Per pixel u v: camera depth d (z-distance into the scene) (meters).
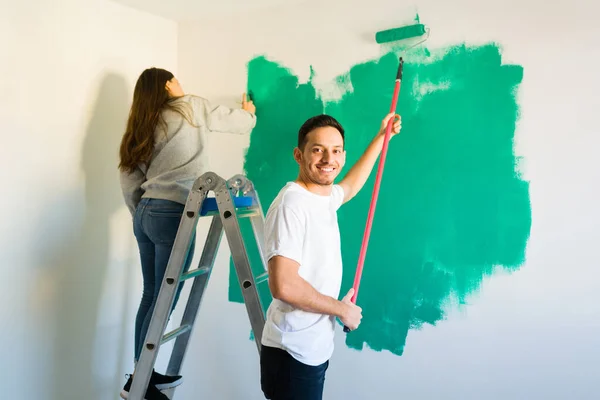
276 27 2.32
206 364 2.57
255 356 2.43
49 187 2.07
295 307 1.39
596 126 1.72
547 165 1.80
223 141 2.49
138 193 2.08
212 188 1.74
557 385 1.80
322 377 1.48
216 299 2.54
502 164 1.87
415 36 1.97
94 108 2.23
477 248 1.93
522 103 1.83
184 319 2.09
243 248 1.72
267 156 2.37
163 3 2.31
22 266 2.00
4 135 1.90
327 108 2.20
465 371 1.97
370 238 2.14
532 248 1.83
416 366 2.06
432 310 2.02
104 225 2.32
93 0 2.20
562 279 1.79
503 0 1.85
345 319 1.42
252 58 2.38
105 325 2.36
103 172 2.30
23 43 1.95
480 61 1.89
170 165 1.99
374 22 2.09
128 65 2.37
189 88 2.57
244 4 2.31
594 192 1.73
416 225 2.04
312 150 1.47
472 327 1.95
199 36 2.53
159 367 2.58
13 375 1.99
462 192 1.95
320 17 2.21
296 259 1.36
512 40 1.84
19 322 2.00
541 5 1.79
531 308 1.84
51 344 2.12
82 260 2.23
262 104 2.36
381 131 1.90
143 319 2.08
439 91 1.97
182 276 1.81
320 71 2.21
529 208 1.83
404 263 2.07
